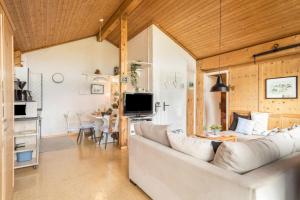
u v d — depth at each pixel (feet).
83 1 13.03
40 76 20.24
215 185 4.61
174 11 15.44
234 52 16.96
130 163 9.20
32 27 14.57
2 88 5.50
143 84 18.81
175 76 19.01
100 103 23.54
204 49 18.81
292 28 12.51
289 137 6.40
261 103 15.33
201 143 5.84
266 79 14.97
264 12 12.25
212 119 21.85
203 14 14.55
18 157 10.87
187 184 5.54
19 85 12.89
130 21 18.39
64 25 16.42
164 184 6.61
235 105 17.33
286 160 5.42
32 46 19.06
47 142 17.42
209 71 20.17
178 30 17.53
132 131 15.03
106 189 8.53
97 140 18.08
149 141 7.98
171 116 18.75
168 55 18.53
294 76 13.35
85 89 22.70
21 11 11.76
